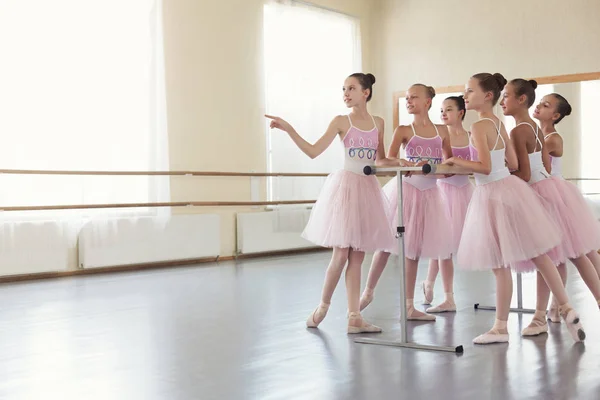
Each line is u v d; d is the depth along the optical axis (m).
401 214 3.26
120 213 6.74
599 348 3.11
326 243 3.53
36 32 6.16
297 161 8.53
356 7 9.42
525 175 3.52
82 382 2.65
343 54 9.20
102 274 6.39
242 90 7.99
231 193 7.87
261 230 8.09
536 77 8.38
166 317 4.07
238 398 2.41
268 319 3.98
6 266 5.95
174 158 7.32
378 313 4.15
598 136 7.99
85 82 6.47
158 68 7.01
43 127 6.19
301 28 8.64
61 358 3.05
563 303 3.26
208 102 7.64
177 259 7.18
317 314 3.70
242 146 7.99
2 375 2.78
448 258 4.20
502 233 3.20
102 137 6.59
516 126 3.57
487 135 3.28
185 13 7.42
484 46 8.75
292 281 5.74
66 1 6.34
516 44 8.52
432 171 3.14
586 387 2.47
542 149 3.63
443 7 9.05
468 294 4.88
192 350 3.19
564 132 8.21
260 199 8.17
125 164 6.76
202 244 7.41
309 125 8.73
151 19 6.97
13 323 3.93
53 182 6.25
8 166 5.98
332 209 3.56
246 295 4.95
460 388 2.49
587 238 3.54
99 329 3.72
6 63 5.98
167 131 7.14
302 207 8.59
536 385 2.51
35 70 6.15
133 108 6.82
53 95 6.25
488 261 3.22
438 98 9.10
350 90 3.66
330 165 8.91
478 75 3.38
